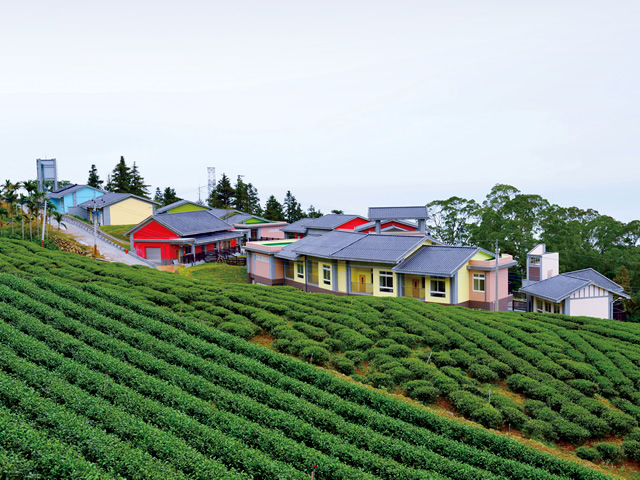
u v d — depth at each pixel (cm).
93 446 1594
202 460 1595
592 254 6309
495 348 3070
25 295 3170
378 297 4122
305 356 2875
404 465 1831
